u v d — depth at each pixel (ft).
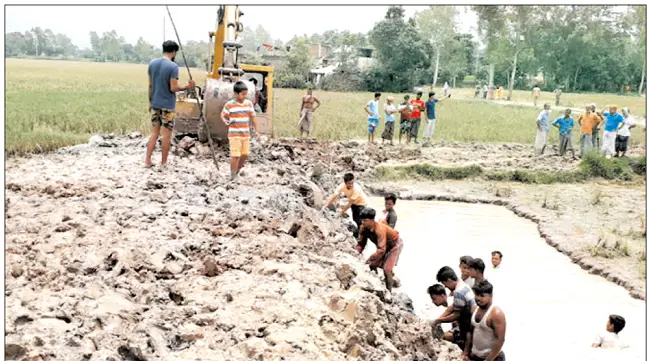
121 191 33.65
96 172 39.17
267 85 62.13
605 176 67.82
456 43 185.47
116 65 290.97
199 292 21.61
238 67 53.52
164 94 39.37
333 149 71.82
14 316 18.06
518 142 89.10
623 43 172.55
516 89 193.98
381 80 175.73
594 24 172.55
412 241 42.73
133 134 61.98
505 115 118.11
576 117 112.47
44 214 28.94
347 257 29.94
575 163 72.49
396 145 80.59
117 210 30.12
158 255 24.03
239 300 21.02
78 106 94.68
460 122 105.19
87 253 24.00
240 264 24.62
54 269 22.20
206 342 18.24
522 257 40.11
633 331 28.99
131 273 22.59
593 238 43.68
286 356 17.40
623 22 171.63
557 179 66.49
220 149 49.08
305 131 81.25
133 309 19.81
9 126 62.18
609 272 36.63
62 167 41.27
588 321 30.04
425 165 66.85
